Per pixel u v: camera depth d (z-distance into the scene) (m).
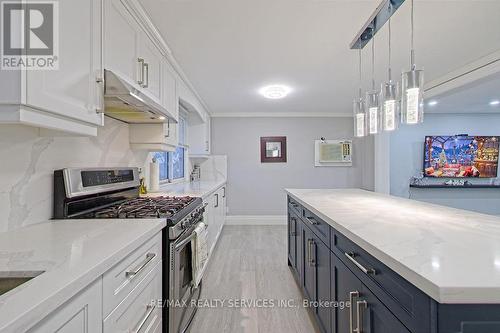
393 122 1.96
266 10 1.98
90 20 1.32
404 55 2.83
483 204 5.82
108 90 1.49
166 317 1.54
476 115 5.84
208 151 5.48
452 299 0.68
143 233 1.24
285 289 2.70
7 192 1.27
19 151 1.33
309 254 2.16
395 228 1.28
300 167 5.80
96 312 0.88
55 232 1.25
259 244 4.23
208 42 2.47
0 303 0.63
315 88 3.96
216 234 4.06
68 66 1.14
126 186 2.21
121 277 1.05
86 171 1.73
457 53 2.79
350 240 1.28
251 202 5.79
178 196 2.53
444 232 1.20
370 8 1.96
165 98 2.61
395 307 0.91
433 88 3.71
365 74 3.38
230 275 3.04
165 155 4.00
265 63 2.98
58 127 1.12
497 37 2.44
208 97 4.44
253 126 5.78
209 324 2.12
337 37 2.40
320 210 1.77
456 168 5.80
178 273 1.65
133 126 2.53
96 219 1.54
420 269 0.78
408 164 5.89
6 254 0.96
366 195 2.61
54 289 0.70
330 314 1.63
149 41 2.19
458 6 1.96
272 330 2.04
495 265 0.81
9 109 0.92
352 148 5.81
